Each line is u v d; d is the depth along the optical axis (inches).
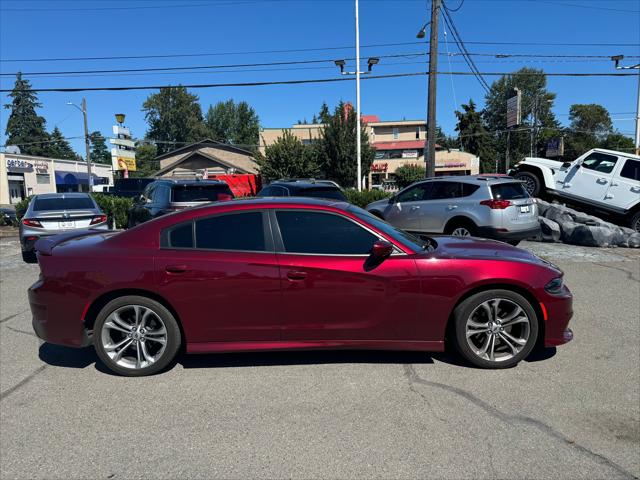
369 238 161.9
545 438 121.6
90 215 409.7
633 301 251.4
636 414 133.5
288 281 155.8
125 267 156.3
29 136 3088.1
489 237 365.4
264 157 1279.5
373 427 127.2
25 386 155.7
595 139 3152.1
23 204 644.1
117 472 109.9
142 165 3410.4
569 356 175.2
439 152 2277.3
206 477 107.5
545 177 506.9
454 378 156.7
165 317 157.9
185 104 3304.6
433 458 113.3
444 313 158.7
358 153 895.1
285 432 125.4
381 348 160.9
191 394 148.1
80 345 159.9
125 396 147.6
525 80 2938.0
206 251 158.9
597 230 433.1
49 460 114.9
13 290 294.8
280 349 159.5
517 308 160.6
